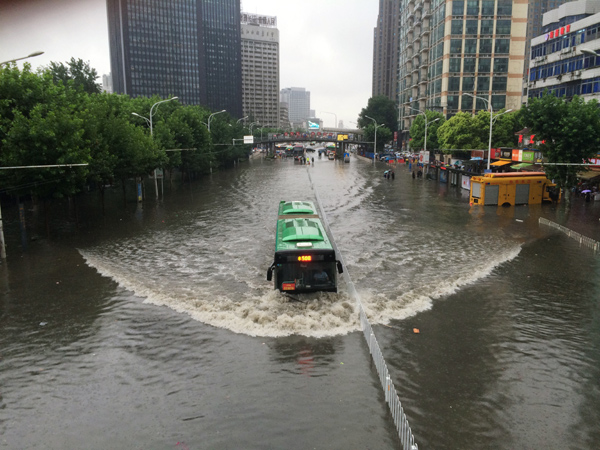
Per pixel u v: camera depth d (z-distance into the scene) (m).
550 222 28.97
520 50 86.94
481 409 9.42
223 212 34.53
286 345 12.45
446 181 54.50
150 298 16.12
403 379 10.63
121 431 8.76
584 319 14.20
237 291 16.75
